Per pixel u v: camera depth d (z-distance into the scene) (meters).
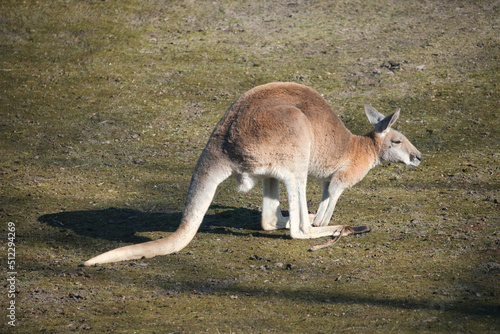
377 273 13.66
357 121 26.94
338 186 17.75
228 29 38.72
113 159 24.59
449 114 27.02
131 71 33.75
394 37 35.97
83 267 14.76
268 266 14.63
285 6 42.00
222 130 16.12
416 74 31.20
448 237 15.79
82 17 40.31
